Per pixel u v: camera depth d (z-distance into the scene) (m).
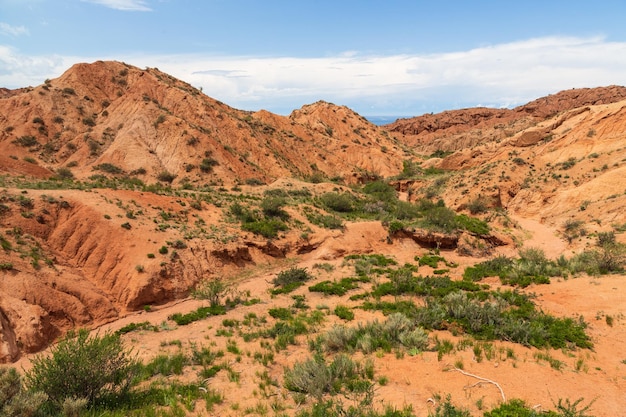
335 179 87.06
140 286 23.33
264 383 10.95
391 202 58.72
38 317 18.73
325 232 35.97
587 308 17.12
